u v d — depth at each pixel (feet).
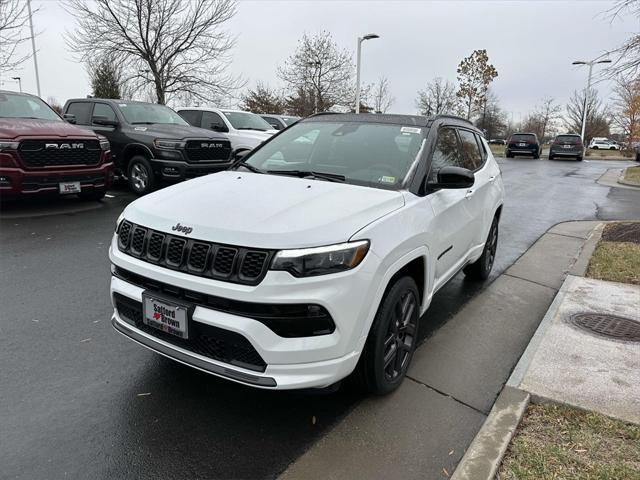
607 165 88.53
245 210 9.37
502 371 12.14
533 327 14.83
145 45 77.41
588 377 11.23
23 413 9.68
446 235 12.71
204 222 9.11
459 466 8.37
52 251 20.42
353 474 8.43
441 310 15.97
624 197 42.98
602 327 14.01
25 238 22.26
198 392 10.65
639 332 13.69
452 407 10.52
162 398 10.38
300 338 8.52
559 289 17.67
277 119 59.00
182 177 32.55
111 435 9.17
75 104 37.11
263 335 8.37
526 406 10.19
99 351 12.23
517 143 102.06
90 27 76.95
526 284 18.78
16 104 29.73
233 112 45.21
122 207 29.73
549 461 8.51
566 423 9.63
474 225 15.62
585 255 21.81
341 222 9.05
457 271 14.96
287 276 8.31
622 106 116.26
